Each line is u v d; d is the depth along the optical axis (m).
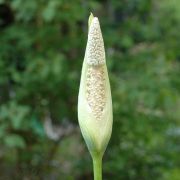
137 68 1.01
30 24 0.97
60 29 0.99
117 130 1.01
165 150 1.03
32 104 1.01
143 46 1.11
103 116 0.35
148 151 1.02
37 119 0.98
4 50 0.94
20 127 0.93
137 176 1.02
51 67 0.90
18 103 0.97
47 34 0.94
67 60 0.99
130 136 1.02
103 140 0.35
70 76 0.95
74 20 0.94
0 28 1.01
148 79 0.98
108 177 1.03
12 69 0.93
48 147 1.10
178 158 1.03
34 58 0.93
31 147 1.07
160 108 1.03
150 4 1.08
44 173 1.10
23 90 0.96
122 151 1.02
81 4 0.98
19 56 0.97
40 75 0.92
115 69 1.03
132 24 1.05
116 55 1.03
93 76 0.35
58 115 1.05
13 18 1.05
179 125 1.04
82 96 0.35
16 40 0.97
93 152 0.35
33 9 0.89
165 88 0.97
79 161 1.07
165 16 1.10
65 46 0.96
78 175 1.10
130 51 1.07
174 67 1.06
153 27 1.09
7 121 0.88
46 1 0.89
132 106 1.00
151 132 1.01
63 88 1.00
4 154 1.09
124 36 1.01
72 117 1.09
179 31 1.09
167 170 1.03
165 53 1.05
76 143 1.18
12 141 0.86
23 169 1.09
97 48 0.34
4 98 1.00
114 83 0.99
